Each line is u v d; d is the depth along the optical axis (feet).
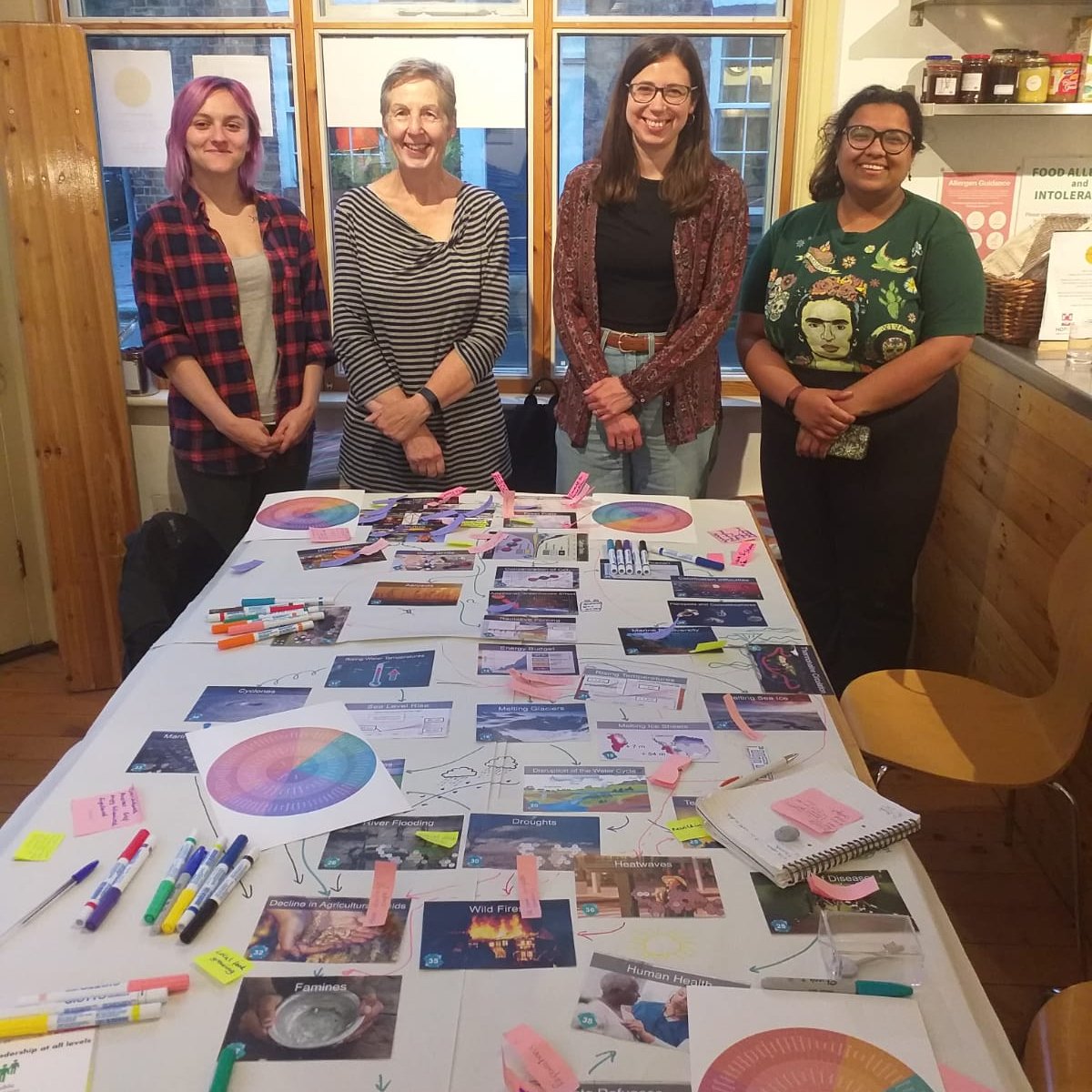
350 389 8.87
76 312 9.36
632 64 7.80
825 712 4.91
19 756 9.17
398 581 6.24
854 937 3.48
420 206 8.61
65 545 9.80
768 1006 3.25
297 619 5.67
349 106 10.38
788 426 8.65
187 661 5.30
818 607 9.12
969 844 8.11
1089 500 7.10
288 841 3.96
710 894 3.72
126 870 3.75
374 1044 3.10
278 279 8.73
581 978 3.35
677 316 8.34
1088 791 7.01
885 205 8.03
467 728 4.71
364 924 3.56
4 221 9.70
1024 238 9.10
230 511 9.11
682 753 4.55
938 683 7.24
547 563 6.52
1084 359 7.97
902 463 8.29
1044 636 7.73
